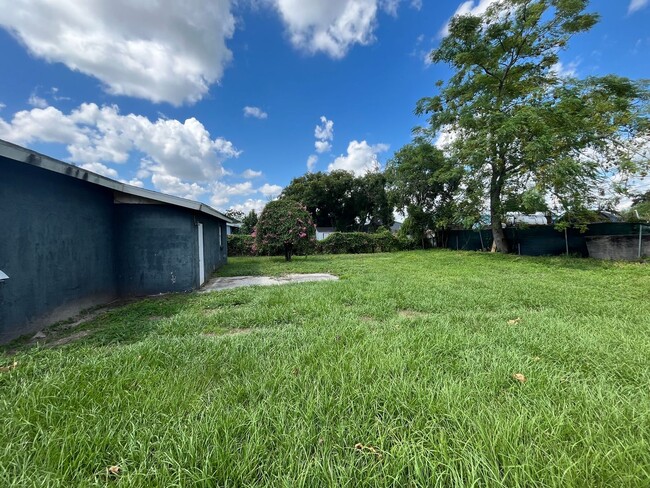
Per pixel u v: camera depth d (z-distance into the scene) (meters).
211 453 1.33
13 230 3.51
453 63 11.91
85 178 4.44
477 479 1.19
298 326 3.51
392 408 1.69
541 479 1.18
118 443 1.42
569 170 9.32
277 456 1.33
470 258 11.55
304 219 12.68
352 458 1.31
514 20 10.63
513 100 11.34
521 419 1.51
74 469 1.29
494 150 10.98
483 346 2.68
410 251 17.62
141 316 4.30
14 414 1.64
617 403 1.72
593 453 1.30
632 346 2.59
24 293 3.65
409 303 4.57
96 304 5.34
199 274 7.18
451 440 1.40
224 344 2.79
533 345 2.66
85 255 5.03
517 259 10.58
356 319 3.69
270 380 2.02
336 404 1.71
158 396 1.85
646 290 5.26
